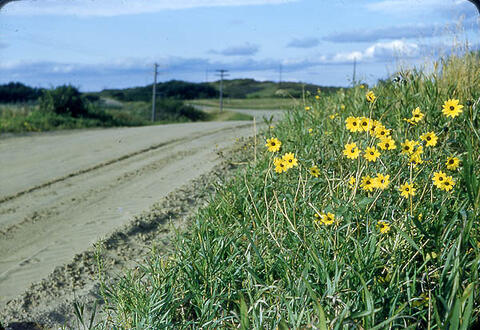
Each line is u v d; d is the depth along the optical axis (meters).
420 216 3.10
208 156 9.95
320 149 4.94
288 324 2.55
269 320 2.68
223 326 2.94
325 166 4.33
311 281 2.85
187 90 87.56
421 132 4.55
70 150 12.04
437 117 4.68
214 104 70.19
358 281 2.76
